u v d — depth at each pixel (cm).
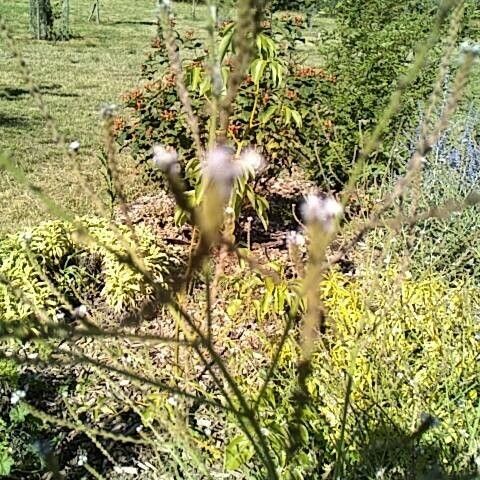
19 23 1714
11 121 845
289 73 540
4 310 376
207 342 84
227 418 239
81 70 1249
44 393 320
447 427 209
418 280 307
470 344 268
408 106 551
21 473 268
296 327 270
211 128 93
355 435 209
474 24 525
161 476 238
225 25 176
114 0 2448
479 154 446
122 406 304
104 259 426
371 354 236
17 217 542
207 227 68
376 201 342
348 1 634
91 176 645
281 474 195
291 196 594
